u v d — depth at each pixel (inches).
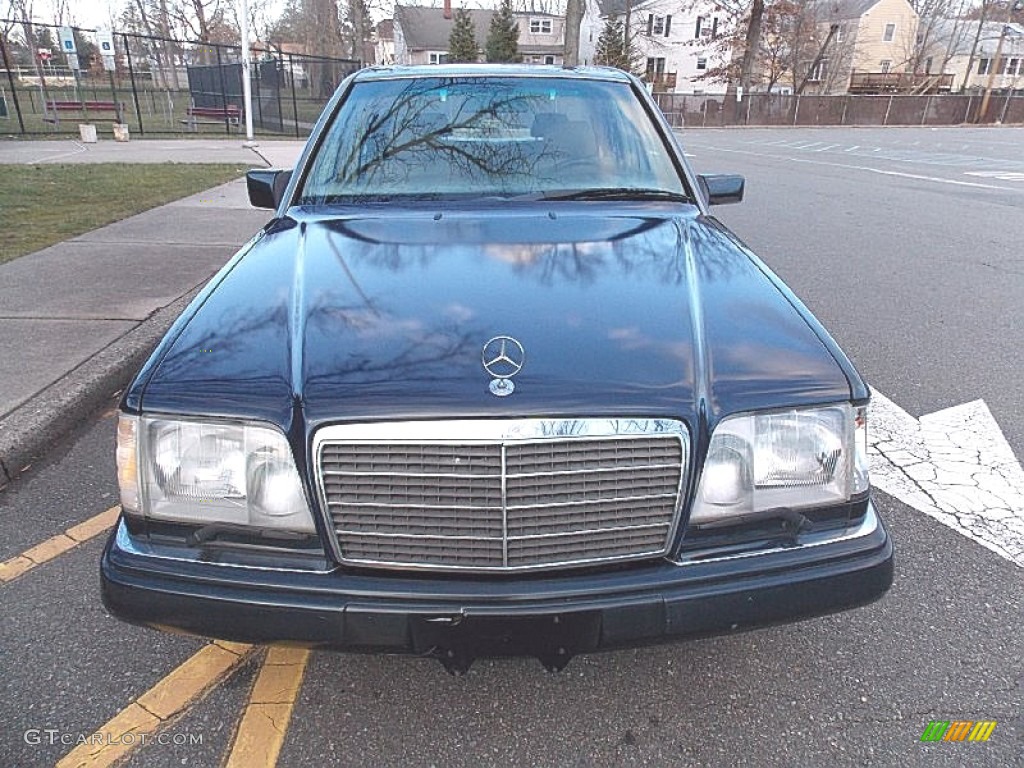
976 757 72.0
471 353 66.8
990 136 1172.5
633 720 76.5
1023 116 1663.4
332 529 64.0
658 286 79.7
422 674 82.0
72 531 109.4
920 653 85.4
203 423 65.1
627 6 1875.0
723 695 79.6
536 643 64.4
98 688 80.2
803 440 67.0
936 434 140.9
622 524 64.6
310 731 75.0
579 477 62.8
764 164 650.2
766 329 73.7
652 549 65.9
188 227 286.8
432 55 2319.1
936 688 80.4
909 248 299.0
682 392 64.6
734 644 86.6
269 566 65.1
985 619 91.1
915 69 2087.8
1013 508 116.1
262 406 64.4
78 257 238.8
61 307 188.4
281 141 716.0
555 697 79.1
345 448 62.1
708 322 73.7
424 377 64.2
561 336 69.3
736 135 1186.0
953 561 102.8
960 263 274.1
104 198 350.3
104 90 1446.9
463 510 62.7
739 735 74.8
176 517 66.5
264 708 77.7
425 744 73.6
